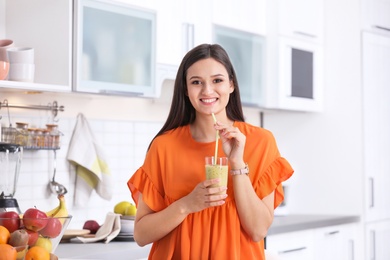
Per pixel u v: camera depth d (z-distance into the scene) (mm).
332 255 4324
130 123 3967
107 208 3826
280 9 4402
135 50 3473
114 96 3527
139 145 4020
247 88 4270
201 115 2031
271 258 2406
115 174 3871
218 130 1929
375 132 4566
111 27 3346
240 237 1967
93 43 3260
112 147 3855
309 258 4141
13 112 3361
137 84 3486
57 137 3396
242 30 4230
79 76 3189
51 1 3221
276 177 2014
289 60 4457
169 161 2023
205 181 1871
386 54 4688
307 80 4586
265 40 4430
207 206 1879
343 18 4598
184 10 3818
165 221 1924
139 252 2953
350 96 4555
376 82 4586
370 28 4574
